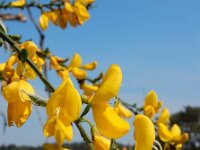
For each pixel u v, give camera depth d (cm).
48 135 17
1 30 25
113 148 19
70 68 59
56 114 18
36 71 23
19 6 57
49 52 56
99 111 19
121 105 53
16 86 21
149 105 53
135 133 19
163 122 53
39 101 19
